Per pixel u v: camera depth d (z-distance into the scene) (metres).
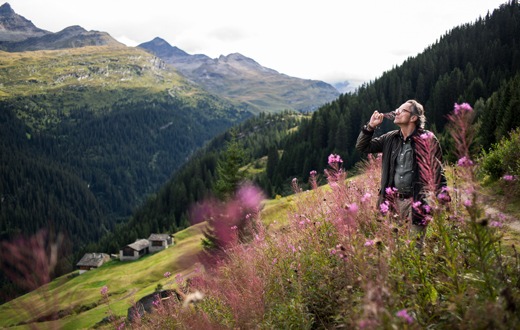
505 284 2.55
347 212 3.06
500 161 9.09
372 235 3.42
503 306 2.25
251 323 3.58
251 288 3.78
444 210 3.07
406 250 3.19
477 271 2.67
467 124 2.39
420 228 3.71
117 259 89.00
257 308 3.61
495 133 22.78
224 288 4.57
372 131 4.54
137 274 59.56
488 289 2.51
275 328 3.46
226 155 30.56
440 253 3.05
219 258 5.74
